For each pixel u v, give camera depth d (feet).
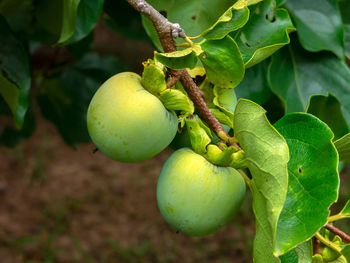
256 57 1.80
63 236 5.82
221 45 1.67
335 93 2.11
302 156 1.56
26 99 2.04
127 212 6.32
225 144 1.66
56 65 3.14
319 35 2.13
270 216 1.48
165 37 1.65
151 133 1.66
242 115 1.53
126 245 5.76
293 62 2.14
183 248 5.75
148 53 8.28
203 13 1.93
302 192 1.53
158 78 1.66
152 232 5.99
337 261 1.69
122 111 1.65
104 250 5.67
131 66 7.88
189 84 1.67
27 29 2.84
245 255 5.60
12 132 3.25
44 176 6.79
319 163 1.54
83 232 5.91
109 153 1.70
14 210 6.17
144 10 1.63
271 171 1.50
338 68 2.13
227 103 1.75
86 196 6.54
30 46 3.53
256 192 1.55
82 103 3.14
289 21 1.87
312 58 2.14
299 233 1.49
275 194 1.49
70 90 3.14
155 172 7.13
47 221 6.03
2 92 2.06
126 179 6.94
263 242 1.57
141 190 6.74
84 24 2.02
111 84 1.69
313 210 1.50
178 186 1.65
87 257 5.54
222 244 5.77
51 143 7.52
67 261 5.46
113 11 2.42
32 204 6.31
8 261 5.32
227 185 1.66
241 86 2.13
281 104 2.26
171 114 1.70
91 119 1.69
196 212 1.66
